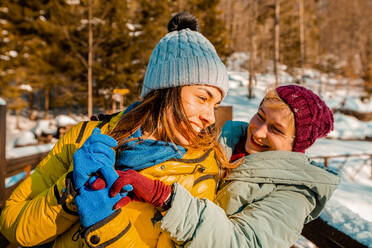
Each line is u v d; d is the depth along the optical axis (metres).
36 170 0.89
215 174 0.87
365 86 25.17
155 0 17.08
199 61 0.75
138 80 15.80
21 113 22.12
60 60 16.55
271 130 0.86
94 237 0.61
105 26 15.77
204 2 16.95
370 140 12.75
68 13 15.40
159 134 0.76
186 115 0.74
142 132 0.78
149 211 0.71
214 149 0.89
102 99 17.22
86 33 16.14
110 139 0.65
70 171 0.71
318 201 0.81
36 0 16.12
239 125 1.10
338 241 1.14
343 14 36.97
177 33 0.86
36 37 16.84
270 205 0.75
